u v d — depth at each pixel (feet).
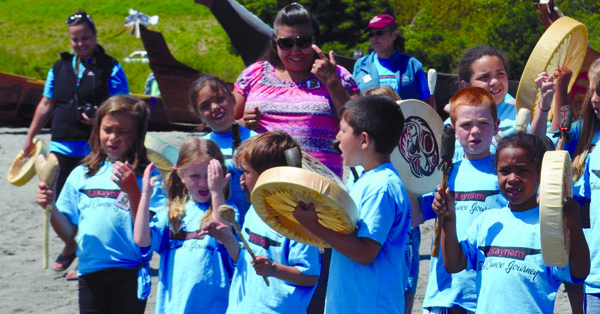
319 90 19.08
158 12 175.32
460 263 14.79
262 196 12.50
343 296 13.39
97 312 18.34
